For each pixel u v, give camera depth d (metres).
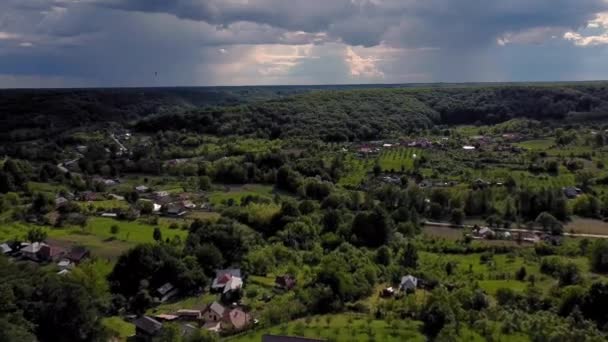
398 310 130.12
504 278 157.12
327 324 120.75
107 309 138.75
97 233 193.00
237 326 125.25
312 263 173.50
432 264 169.75
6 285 123.69
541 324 116.69
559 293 139.25
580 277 149.00
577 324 118.50
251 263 167.00
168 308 141.25
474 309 129.00
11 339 103.12
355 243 189.88
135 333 126.88
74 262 162.88
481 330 114.31
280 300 138.38
